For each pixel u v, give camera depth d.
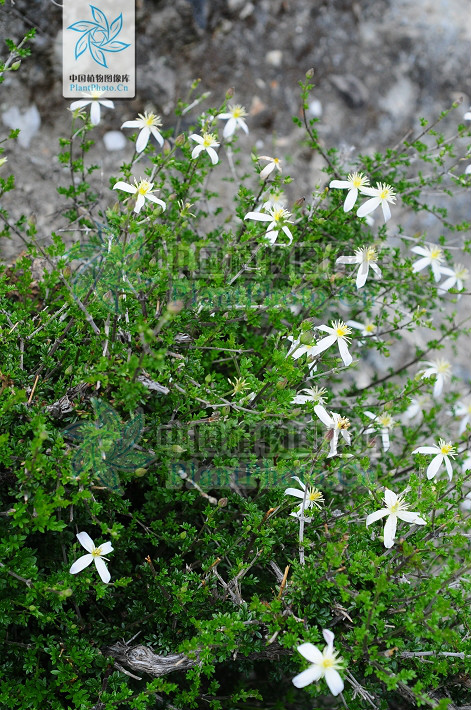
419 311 1.06
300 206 0.98
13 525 0.89
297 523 0.97
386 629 0.92
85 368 0.94
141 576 0.96
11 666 0.93
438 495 0.96
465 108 1.37
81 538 0.92
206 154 1.04
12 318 0.97
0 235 1.01
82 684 0.93
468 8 1.43
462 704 0.95
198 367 0.96
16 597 0.92
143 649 0.94
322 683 0.90
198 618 0.95
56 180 1.15
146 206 0.97
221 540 0.96
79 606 0.96
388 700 0.98
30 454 0.90
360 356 1.19
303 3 1.27
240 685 1.02
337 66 1.29
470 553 0.95
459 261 1.30
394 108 1.32
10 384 0.94
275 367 0.94
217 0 1.21
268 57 1.25
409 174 1.28
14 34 1.14
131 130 1.18
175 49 1.20
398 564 0.96
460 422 1.14
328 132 1.27
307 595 0.94
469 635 0.94
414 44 1.34
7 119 1.14
